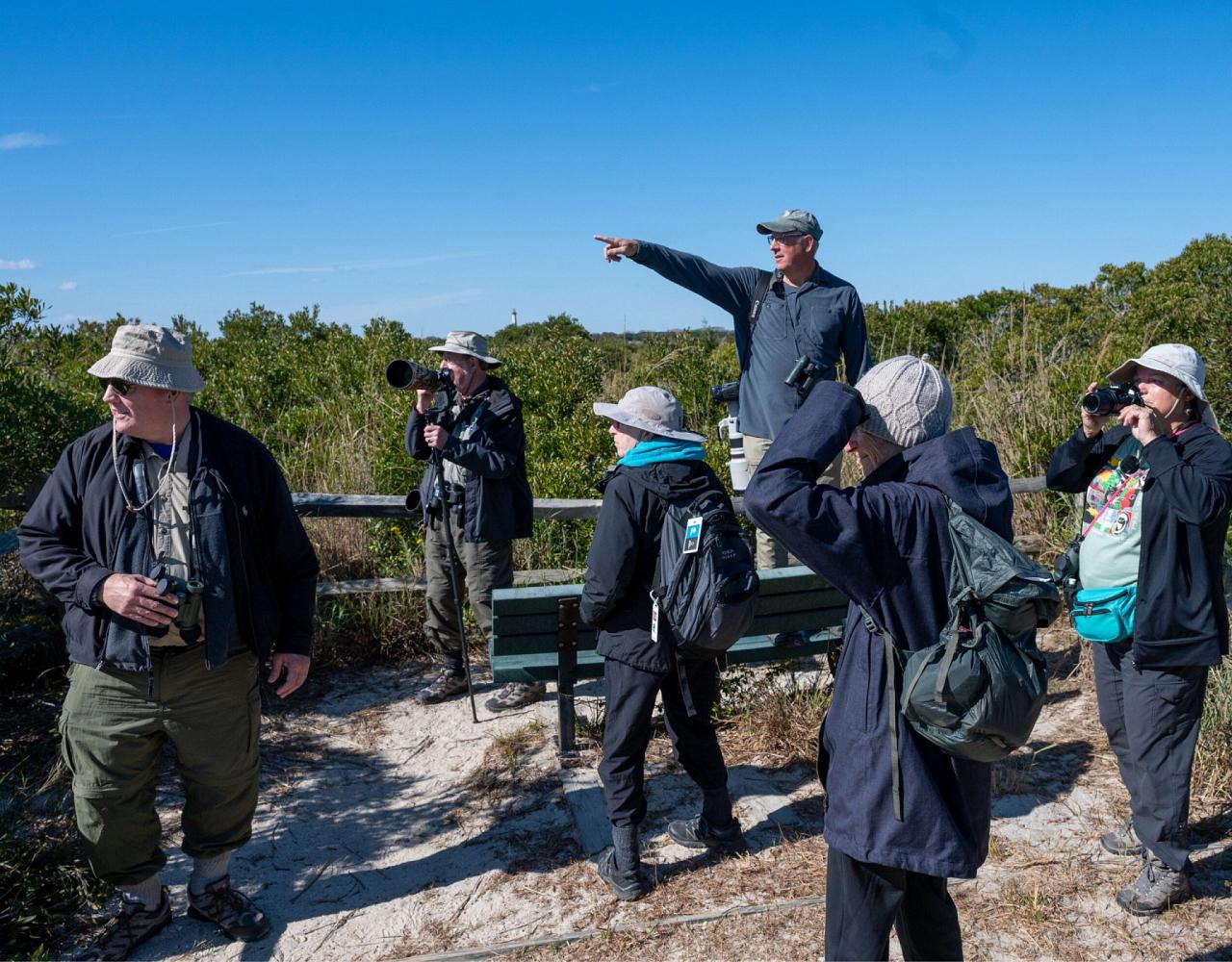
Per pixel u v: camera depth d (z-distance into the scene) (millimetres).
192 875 3227
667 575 3137
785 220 4773
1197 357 3117
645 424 3230
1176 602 2994
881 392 2230
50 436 5000
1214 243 14070
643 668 3240
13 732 4398
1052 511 6566
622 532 3176
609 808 3346
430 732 4742
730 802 3566
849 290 4906
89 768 2904
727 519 3172
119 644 2793
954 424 7918
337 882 3529
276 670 3117
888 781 2105
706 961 3014
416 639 5719
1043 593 1973
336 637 5547
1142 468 3186
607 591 3201
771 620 4273
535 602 4074
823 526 2002
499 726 4734
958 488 2102
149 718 2895
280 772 4344
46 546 2854
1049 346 10164
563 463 7695
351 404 9359
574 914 3283
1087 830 3611
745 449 5141
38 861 3455
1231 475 2924
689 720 3463
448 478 4770
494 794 4098
